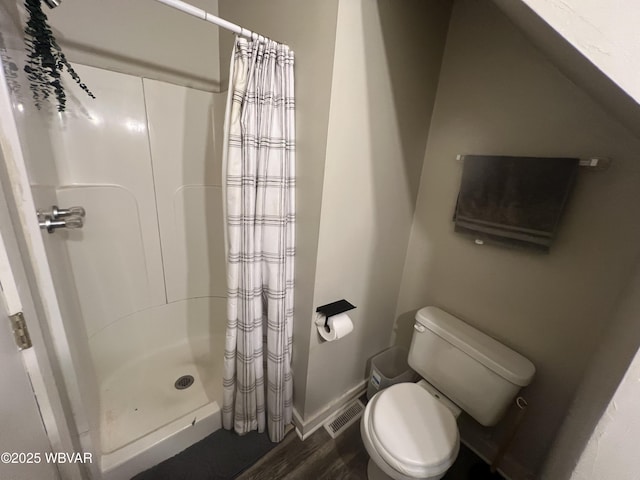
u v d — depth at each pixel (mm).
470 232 1215
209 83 1616
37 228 665
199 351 1758
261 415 1339
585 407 728
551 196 960
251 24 1203
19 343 561
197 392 1483
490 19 1065
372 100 1010
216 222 1769
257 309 1155
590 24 472
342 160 997
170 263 1679
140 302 1614
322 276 1117
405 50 1053
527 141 1040
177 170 1587
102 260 1417
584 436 613
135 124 1404
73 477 777
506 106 1074
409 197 1375
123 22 1290
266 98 948
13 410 508
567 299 1001
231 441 1324
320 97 912
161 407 1382
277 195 1031
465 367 1160
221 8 1438
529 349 1115
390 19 955
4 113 565
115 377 1521
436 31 1143
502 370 1045
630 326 610
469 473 1269
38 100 981
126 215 1465
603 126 869
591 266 939
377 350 1640
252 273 1093
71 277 1208
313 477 1224
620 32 452
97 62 1264
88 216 1327
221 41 1536
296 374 1341
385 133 1115
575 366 1007
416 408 1140
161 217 1589
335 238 1102
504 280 1161
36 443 600
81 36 1202
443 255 1368
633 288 734
